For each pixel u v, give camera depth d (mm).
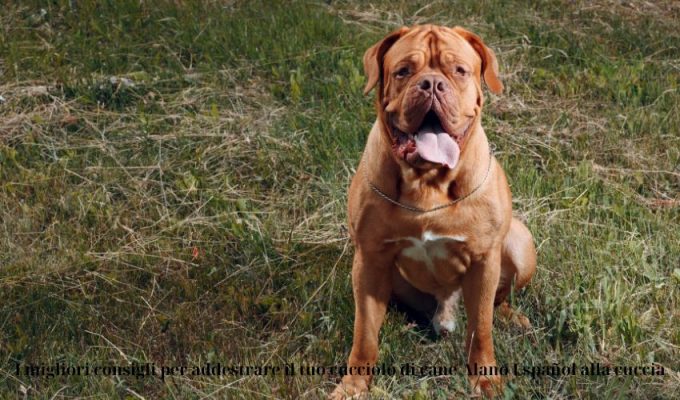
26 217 6988
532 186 7152
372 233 5184
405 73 5016
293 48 9039
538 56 9219
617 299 5691
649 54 9430
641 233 6652
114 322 5977
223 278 6395
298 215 7059
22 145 7801
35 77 8727
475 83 5125
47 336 5770
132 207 7148
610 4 10477
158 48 9203
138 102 8297
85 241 6754
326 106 8188
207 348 5684
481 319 5277
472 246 5184
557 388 5113
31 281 6316
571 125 8109
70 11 9789
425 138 4898
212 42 9148
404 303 6074
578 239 6453
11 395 5277
